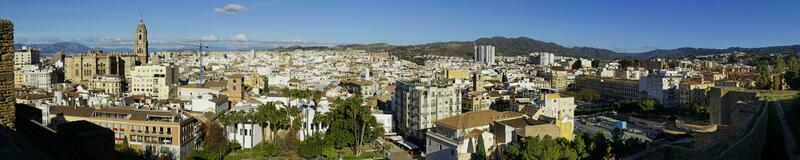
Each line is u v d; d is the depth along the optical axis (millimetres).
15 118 50094
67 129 51625
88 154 50844
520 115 189000
